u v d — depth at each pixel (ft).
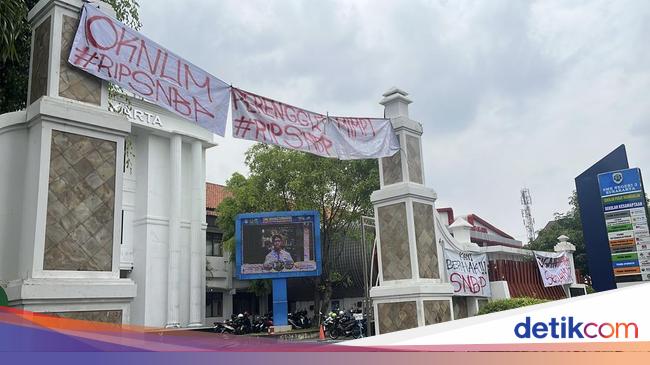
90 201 17.10
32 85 18.06
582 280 64.64
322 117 25.46
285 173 69.97
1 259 16.11
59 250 16.14
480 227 88.43
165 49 19.95
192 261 61.00
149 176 60.75
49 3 17.71
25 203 16.47
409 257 27.78
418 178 29.73
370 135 27.43
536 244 96.07
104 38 18.11
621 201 24.77
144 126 59.16
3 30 18.54
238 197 71.26
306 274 62.03
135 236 60.08
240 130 22.18
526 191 143.13
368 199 69.97
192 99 20.54
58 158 16.60
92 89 17.88
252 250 62.54
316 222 63.31
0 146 16.67
